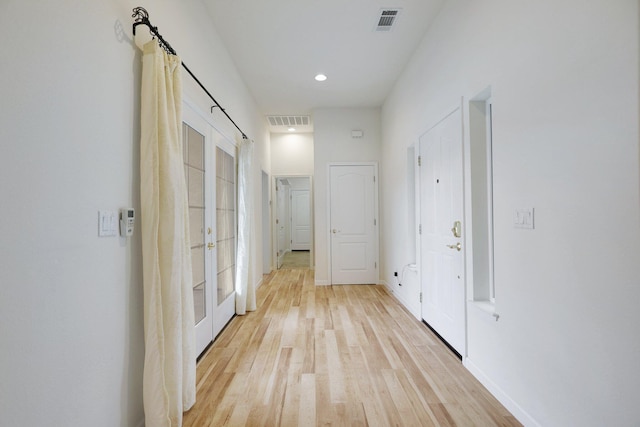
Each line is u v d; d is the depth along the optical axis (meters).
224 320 3.12
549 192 1.45
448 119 2.57
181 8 2.10
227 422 1.68
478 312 2.08
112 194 1.34
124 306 1.42
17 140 0.90
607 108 1.16
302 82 4.11
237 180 3.69
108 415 1.30
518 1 1.65
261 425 1.66
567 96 1.34
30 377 0.94
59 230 1.05
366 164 5.07
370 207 5.09
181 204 1.65
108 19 1.32
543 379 1.49
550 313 1.45
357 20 2.82
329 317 3.44
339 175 5.07
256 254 4.89
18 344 0.90
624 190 1.10
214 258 2.80
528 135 1.59
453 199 2.50
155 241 1.45
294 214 10.80
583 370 1.27
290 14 2.72
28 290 0.94
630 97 1.07
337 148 5.07
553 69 1.41
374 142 5.08
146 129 1.47
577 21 1.28
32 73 0.95
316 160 5.07
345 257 5.09
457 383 2.06
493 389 1.90
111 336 1.33
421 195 3.24
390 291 4.60
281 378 2.14
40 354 0.98
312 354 2.51
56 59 1.04
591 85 1.22
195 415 1.74
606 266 1.17
